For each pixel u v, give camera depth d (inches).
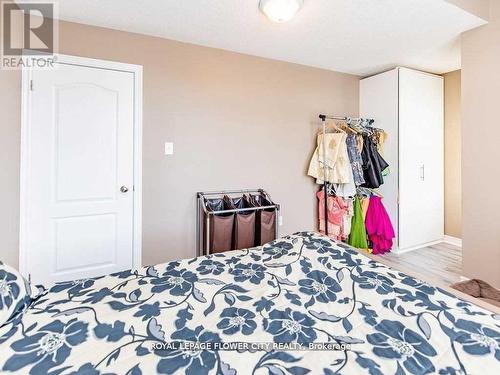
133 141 92.0
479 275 92.1
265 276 47.9
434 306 37.7
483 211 90.4
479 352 29.3
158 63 94.1
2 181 70.5
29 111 78.5
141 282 45.2
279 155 118.3
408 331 33.3
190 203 101.6
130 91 90.9
